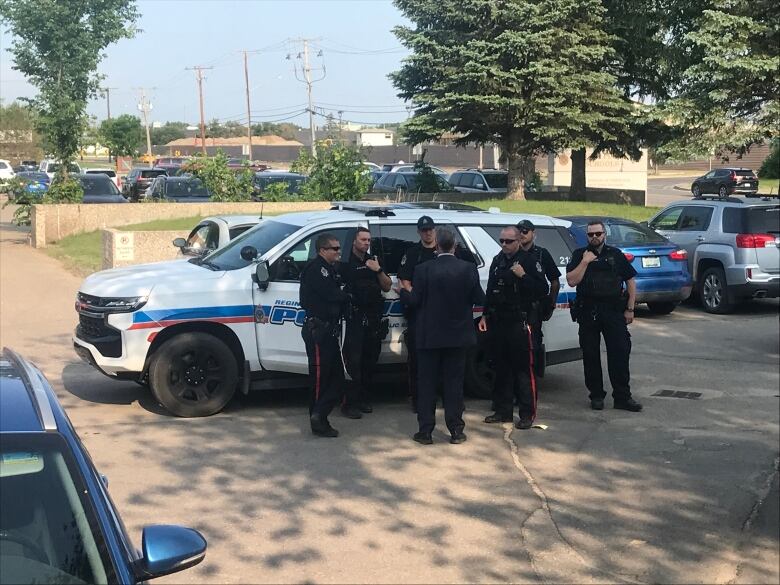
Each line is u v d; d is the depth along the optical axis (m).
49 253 21.97
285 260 8.44
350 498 6.21
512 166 29.59
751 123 26.69
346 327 8.06
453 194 29.70
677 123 26.78
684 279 14.27
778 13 25.75
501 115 28.16
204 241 12.30
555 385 9.88
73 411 8.43
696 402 8.95
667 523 5.84
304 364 8.38
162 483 6.45
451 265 7.40
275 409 8.69
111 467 6.78
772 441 7.61
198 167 25.62
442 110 27.73
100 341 8.09
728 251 14.52
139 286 8.16
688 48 27.50
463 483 6.55
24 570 2.79
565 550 5.40
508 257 7.97
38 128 25.16
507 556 5.30
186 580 4.90
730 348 11.74
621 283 8.52
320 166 25.52
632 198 33.16
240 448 7.34
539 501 6.20
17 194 25.11
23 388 3.27
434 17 28.50
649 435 7.81
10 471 2.89
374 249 8.68
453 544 5.46
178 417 8.26
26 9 24.28
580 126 27.73
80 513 2.89
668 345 11.97
